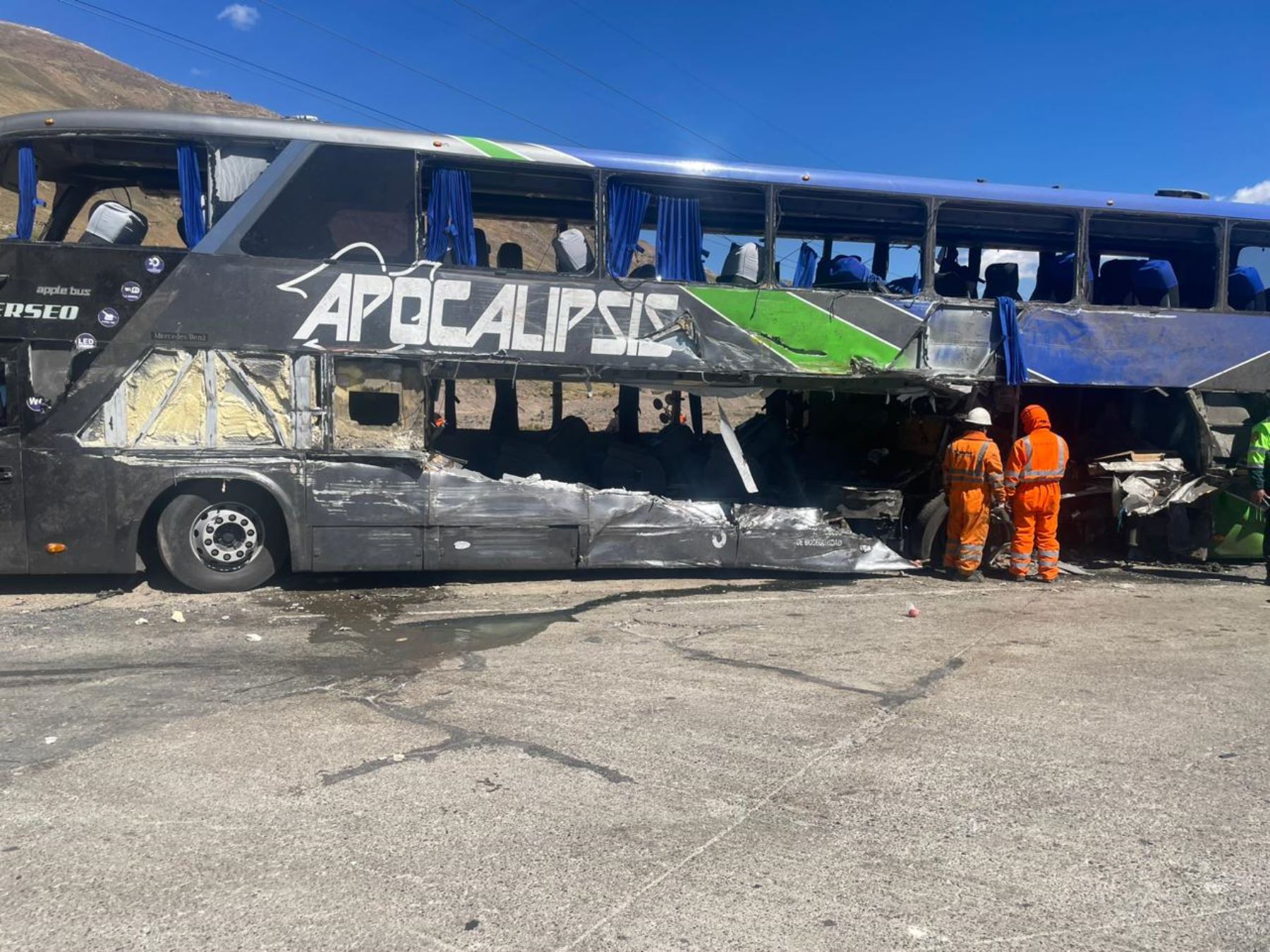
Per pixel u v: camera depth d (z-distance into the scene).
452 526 7.95
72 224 7.93
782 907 3.04
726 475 10.22
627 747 4.49
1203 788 4.11
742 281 8.55
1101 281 10.32
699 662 6.04
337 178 7.58
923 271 9.04
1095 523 10.39
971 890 3.17
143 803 3.77
